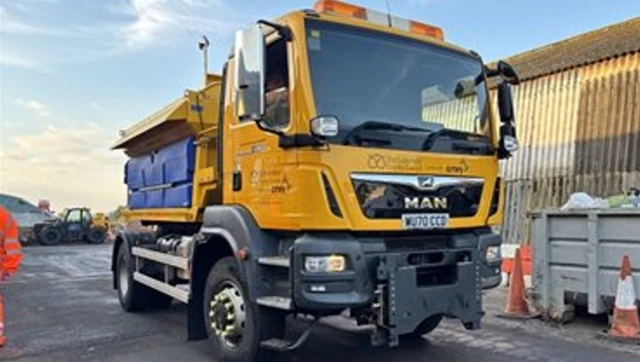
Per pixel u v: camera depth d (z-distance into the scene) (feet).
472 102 18.48
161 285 23.86
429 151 16.65
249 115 15.47
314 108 15.14
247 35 15.40
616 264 22.24
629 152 36.94
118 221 32.91
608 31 40.65
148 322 25.82
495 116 18.97
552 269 24.29
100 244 103.14
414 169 16.19
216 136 20.80
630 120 37.27
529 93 43.57
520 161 42.93
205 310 19.34
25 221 118.52
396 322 15.17
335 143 15.05
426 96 17.38
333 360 19.07
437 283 16.48
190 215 22.12
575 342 21.07
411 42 17.65
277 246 16.46
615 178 37.35
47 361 19.51
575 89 40.68
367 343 21.29
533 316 24.84
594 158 38.70
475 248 17.24
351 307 14.82
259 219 16.52
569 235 23.72
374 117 16.08
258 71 15.06
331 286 14.67
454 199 16.99
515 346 20.65
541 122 42.29
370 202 15.30
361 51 16.47
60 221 103.65
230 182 18.30
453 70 18.33
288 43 15.61
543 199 41.01
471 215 17.35
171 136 23.97
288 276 15.56
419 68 17.51
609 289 22.39
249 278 16.44
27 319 26.86
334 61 15.89
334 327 23.79
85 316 27.45
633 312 21.21
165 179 24.76
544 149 41.68
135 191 29.40
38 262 61.62
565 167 40.19
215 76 22.65
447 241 17.10
